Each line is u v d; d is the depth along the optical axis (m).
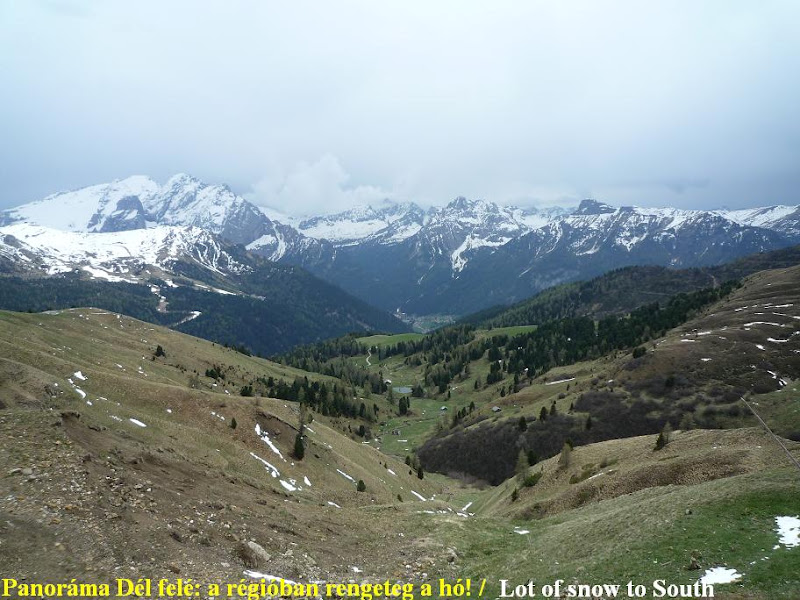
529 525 51.88
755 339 157.12
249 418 82.56
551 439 142.00
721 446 59.22
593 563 29.94
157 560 25.34
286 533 35.97
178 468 40.28
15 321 123.06
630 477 58.69
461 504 113.38
